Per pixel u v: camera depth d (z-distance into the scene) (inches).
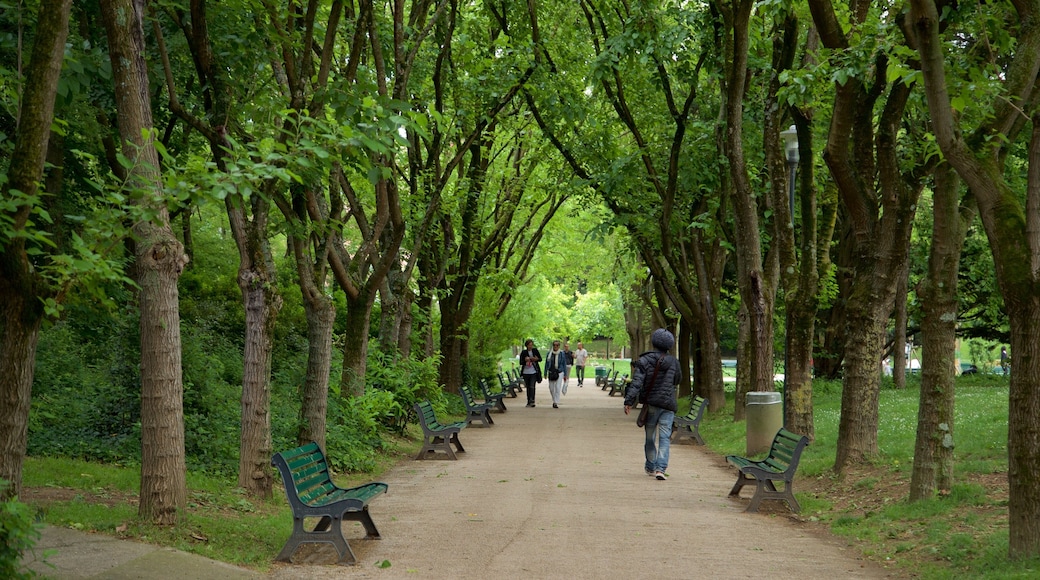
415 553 333.4
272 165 281.9
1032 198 296.8
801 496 477.4
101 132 535.8
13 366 241.8
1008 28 435.5
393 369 752.3
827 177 754.8
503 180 1127.0
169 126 617.6
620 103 941.2
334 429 575.5
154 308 332.2
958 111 374.3
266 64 495.2
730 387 1535.4
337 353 858.8
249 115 428.1
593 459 655.1
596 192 1018.1
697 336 1153.4
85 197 595.8
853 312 516.7
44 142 242.8
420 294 1000.2
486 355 1459.2
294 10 477.4
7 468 241.1
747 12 674.8
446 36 695.7
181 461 337.4
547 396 1635.1
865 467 500.1
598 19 896.9
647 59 792.9
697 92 932.0
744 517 426.0
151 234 331.3
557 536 366.9
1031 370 294.4
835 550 352.5
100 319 529.3
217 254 1029.2
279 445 505.4
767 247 973.2
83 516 325.7
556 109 826.2
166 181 264.4
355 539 360.5
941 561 318.3
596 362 3284.9
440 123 336.5
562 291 2480.3
